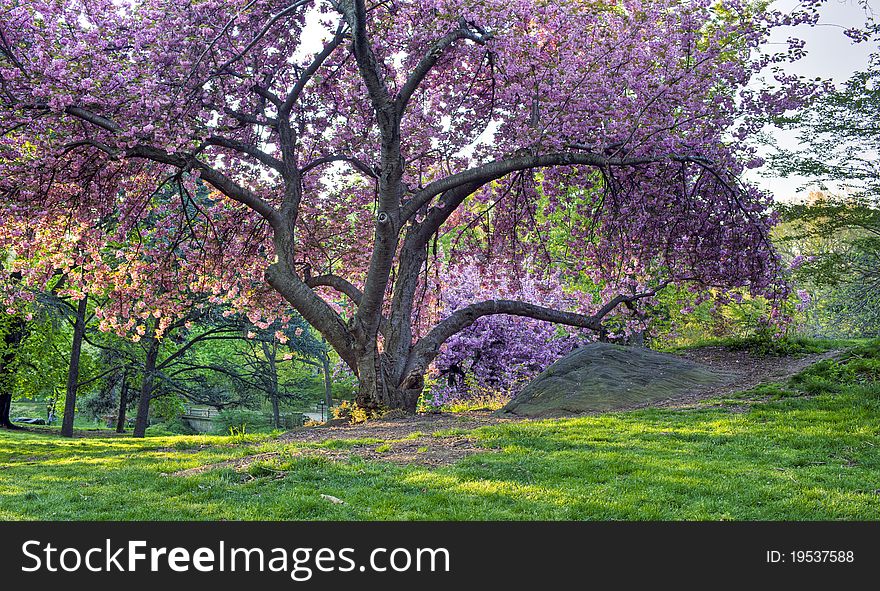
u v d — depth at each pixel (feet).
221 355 126.82
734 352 59.52
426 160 50.80
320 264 59.57
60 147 40.16
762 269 43.88
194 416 152.76
